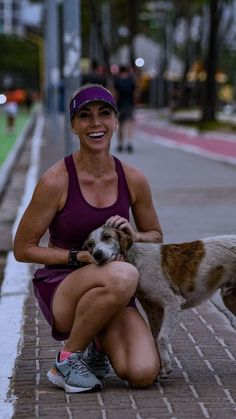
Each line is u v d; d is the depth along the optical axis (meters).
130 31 56.44
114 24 81.31
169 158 23.83
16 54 117.06
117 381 6.04
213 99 42.75
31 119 57.09
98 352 6.04
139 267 5.74
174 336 7.16
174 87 74.94
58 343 6.98
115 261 5.60
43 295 5.90
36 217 5.80
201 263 5.81
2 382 6.04
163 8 73.06
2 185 18.11
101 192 5.82
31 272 9.73
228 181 18.25
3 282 9.30
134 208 6.06
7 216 14.35
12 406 5.53
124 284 5.51
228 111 70.31
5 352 6.75
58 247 5.90
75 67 16.72
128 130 25.58
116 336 5.77
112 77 25.38
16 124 49.88
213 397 5.66
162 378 5.91
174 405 5.52
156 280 5.74
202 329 7.39
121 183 5.90
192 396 5.68
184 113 62.19
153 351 5.75
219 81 74.38
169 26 78.19
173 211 14.02
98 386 5.77
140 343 5.74
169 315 5.78
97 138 5.75
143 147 28.42
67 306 5.75
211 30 42.38
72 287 5.69
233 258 5.85
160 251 5.79
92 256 5.58
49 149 28.58
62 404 5.56
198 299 5.92
